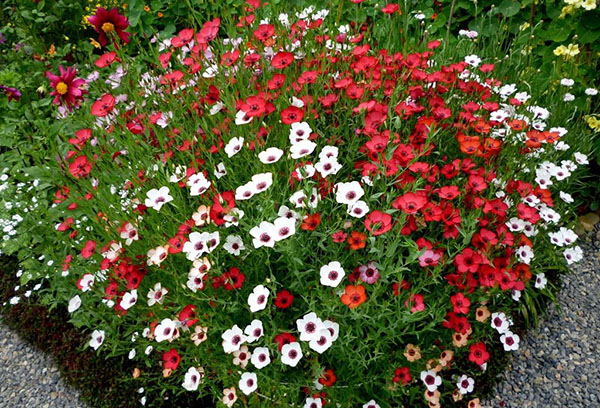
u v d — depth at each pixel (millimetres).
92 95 1236
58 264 961
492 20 1315
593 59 1114
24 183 1146
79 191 859
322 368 669
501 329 773
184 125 889
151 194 731
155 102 983
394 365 748
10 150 1335
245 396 759
